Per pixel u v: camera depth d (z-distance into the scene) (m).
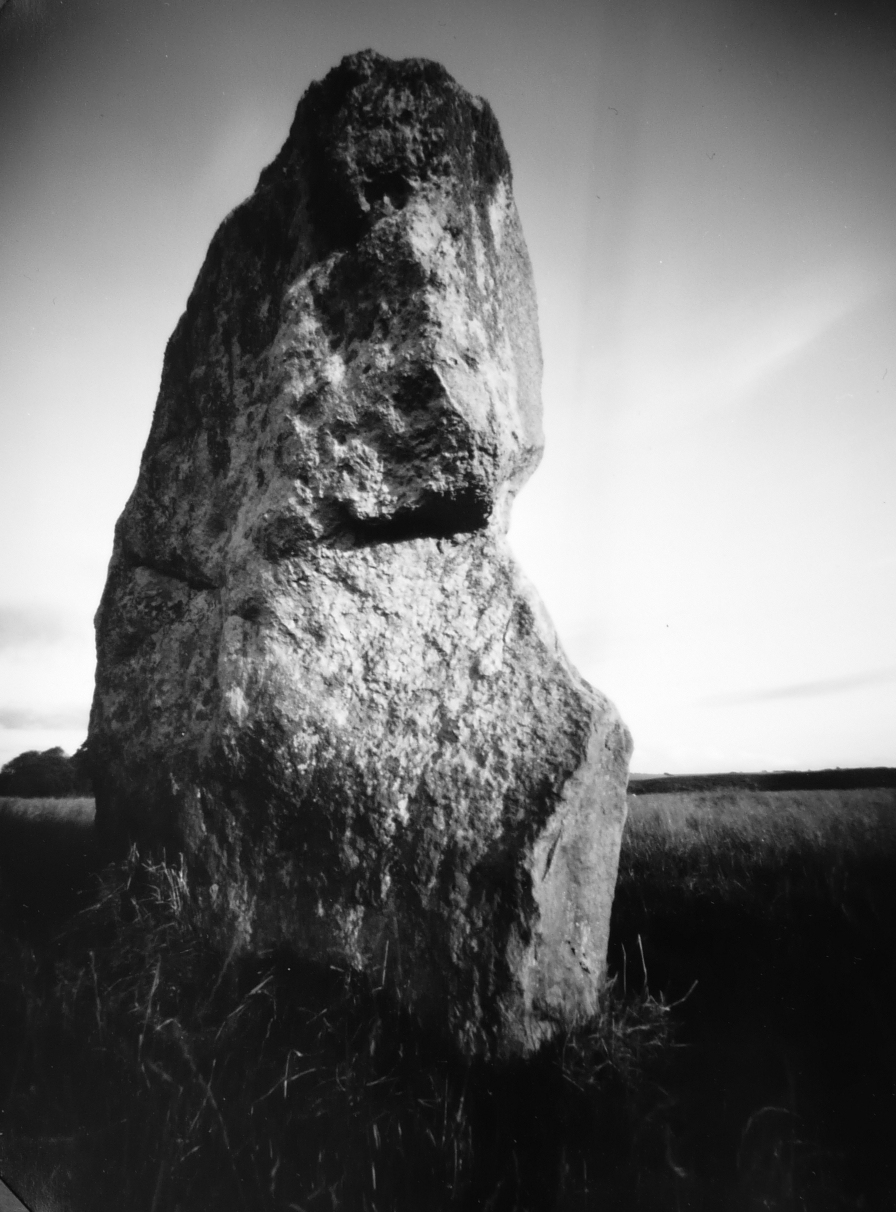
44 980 2.95
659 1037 2.16
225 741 2.71
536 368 3.24
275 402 2.84
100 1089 2.52
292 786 2.60
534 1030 2.16
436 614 2.66
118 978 2.79
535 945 2.19
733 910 2.70
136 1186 2.28
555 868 2.29
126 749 3.47
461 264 2.72
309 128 3.08
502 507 2.95
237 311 3.34
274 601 2.72
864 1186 1.70
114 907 3.17
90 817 4.55
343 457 2.64
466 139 2.94
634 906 2.87
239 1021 2.46
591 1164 1.90
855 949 2.37
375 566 2.71
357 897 2.45
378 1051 2.24
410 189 2.77
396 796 2.46
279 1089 2.26
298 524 2.68
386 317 2.65
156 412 3.65
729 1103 1.94
